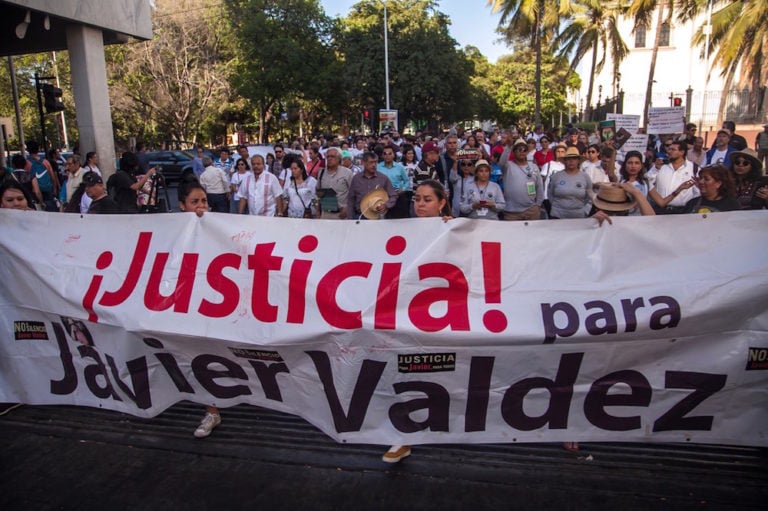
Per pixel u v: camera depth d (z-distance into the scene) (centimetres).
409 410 337
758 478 312
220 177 1123
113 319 376
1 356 416
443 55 3356
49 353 406
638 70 4231
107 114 1308
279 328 346
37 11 1102
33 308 405
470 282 337
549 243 342
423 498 307
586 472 322
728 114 2831
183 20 3625
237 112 4319
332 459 345
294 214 798
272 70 3250
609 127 1252
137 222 398
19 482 333
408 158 1066
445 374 331
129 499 315
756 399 324
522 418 333
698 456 332
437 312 332
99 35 1280
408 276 338
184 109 3831
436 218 347
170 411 411
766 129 1319
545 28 3172
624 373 326
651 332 319
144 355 377
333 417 346
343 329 334
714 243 336
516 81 5466
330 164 776
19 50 1452
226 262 370
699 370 323
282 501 309
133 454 359
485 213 693
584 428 332
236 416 399
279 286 353
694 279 326
